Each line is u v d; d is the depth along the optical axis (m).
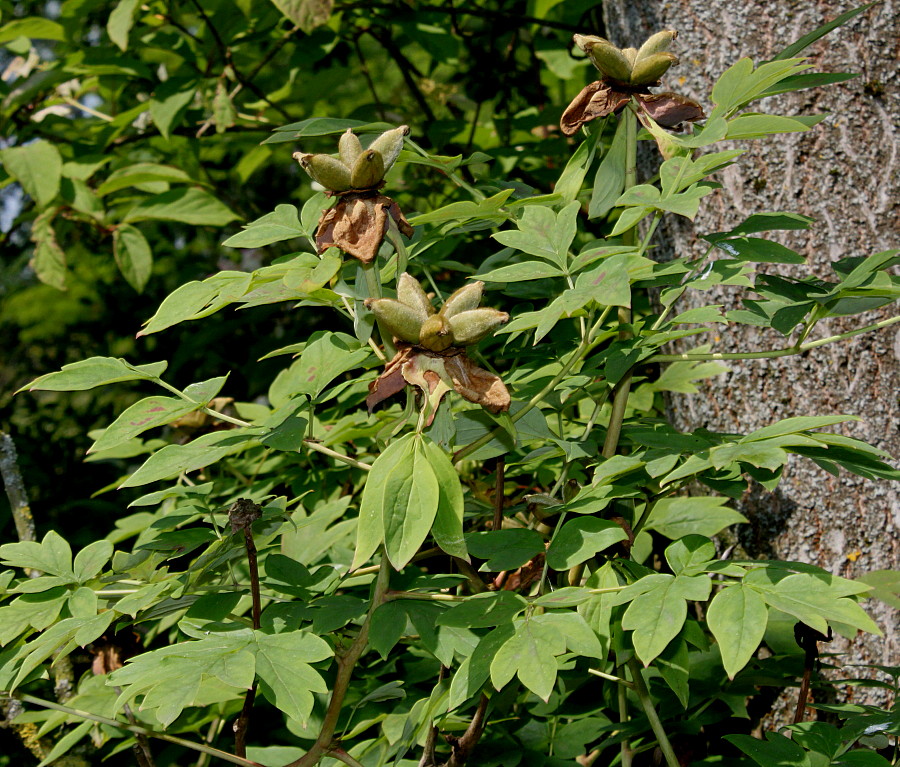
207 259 4.07
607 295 1.35
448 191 2.59
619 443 1.59
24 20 2.31
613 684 1.61
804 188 1.67
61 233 2.82
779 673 1.58
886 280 1.42
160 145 2.85
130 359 3.65
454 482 1.35
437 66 3.64
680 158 1.44
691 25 1.71
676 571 1.38
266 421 1.50
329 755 1.46
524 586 1.47
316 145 3.50
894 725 1.42
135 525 1.76
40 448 2.88
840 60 1.67
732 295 1.68
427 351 1.36
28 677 1.54
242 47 2.71
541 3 2.60
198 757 1.86
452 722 1.56
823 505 1.65
